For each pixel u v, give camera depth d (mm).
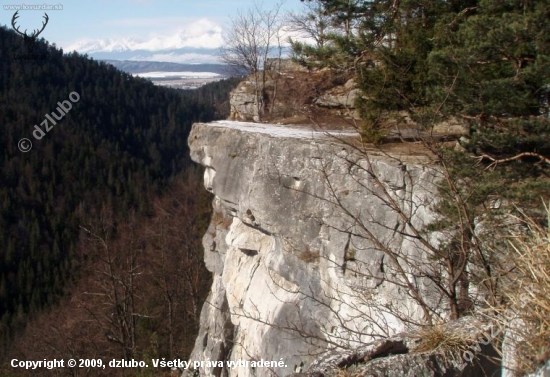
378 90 8367
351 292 8211
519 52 6434
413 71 8305
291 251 9320
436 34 7805
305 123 12102
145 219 34000
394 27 9117
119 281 20953
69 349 20766
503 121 6820
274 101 17391
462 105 6801
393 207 5707
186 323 23328
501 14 6766
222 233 13328
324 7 10344
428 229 6324
